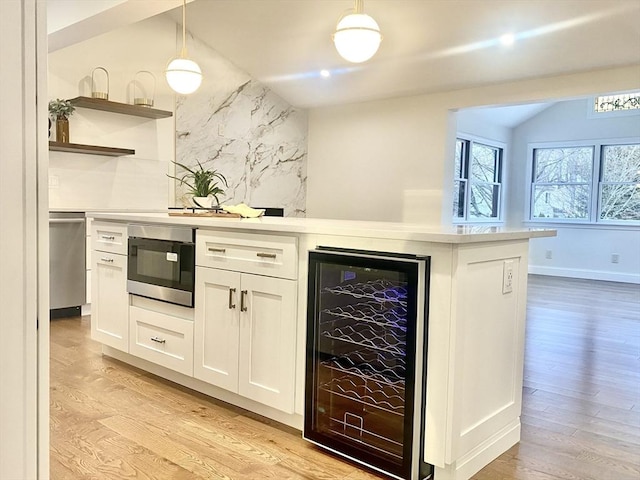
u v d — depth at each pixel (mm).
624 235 7570
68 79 4840
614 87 4727
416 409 1896
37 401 881
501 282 2123
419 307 1873
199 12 5340
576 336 4227
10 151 827
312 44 5387
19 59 833
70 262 4488
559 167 8227
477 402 2018
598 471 2021
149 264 2932
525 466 2059
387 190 6383
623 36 4203
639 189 7508
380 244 2020
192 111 5793
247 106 6355
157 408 2566
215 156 6039
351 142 6703
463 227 2336
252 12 5117
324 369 2193
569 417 2553
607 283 7402
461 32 4656
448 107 5816
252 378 2436
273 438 2271
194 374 2713
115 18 3672
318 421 2195
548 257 8312
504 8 4219
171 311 2854
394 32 4914
